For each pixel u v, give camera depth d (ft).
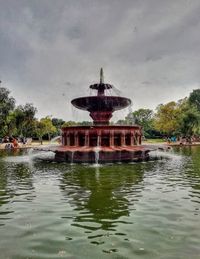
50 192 34.71
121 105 78.48
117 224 22.88
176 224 22.75
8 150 126.72
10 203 29.68
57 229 21.86
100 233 20.95
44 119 234.79
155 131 304.71
